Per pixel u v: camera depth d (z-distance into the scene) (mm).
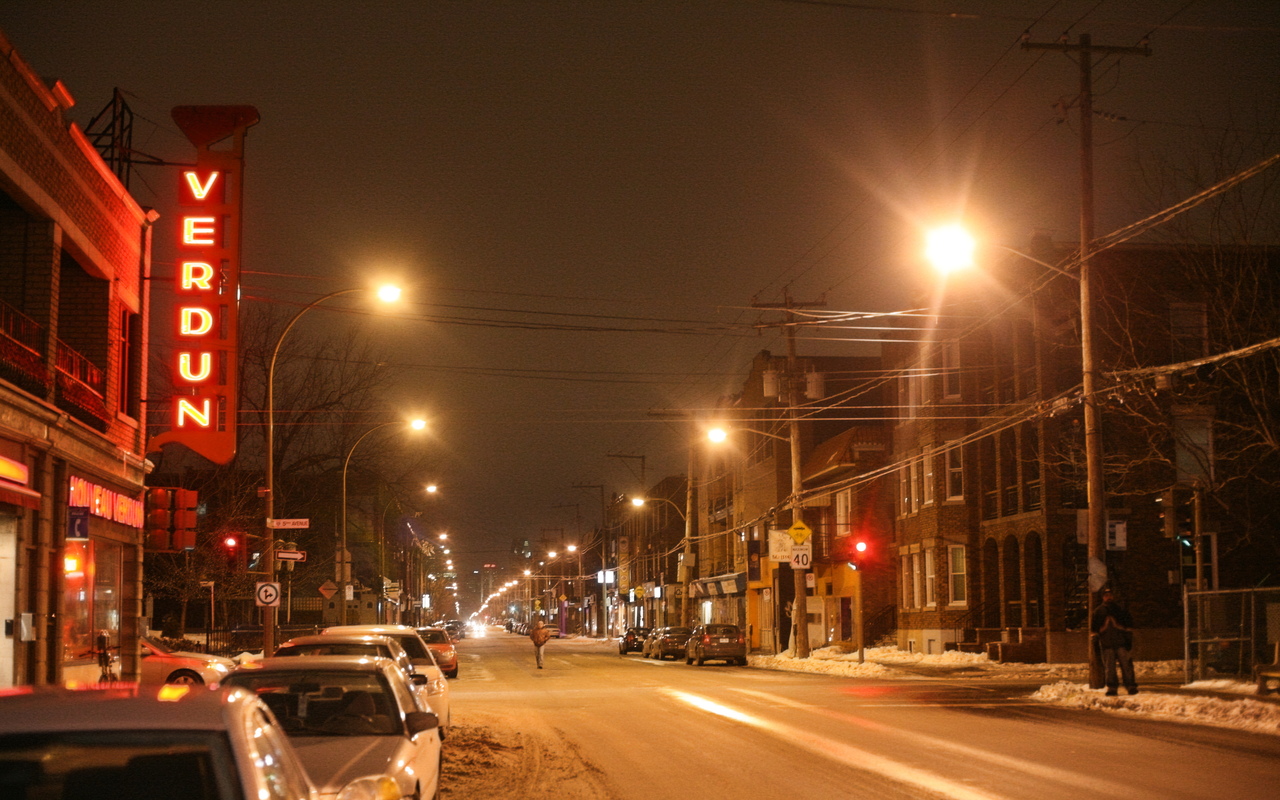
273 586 28703
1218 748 15172
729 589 65375
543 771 13898
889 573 48781
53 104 18078
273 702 9047
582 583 116875
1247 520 30984
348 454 42250
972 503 40156
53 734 4375
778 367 58562
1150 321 33938
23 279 18141
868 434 49406
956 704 22234
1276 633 24266
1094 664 23125
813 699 23688
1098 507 23281
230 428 22594
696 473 78562
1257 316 28156
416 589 104688
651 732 17891
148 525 21625
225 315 23000
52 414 17875
